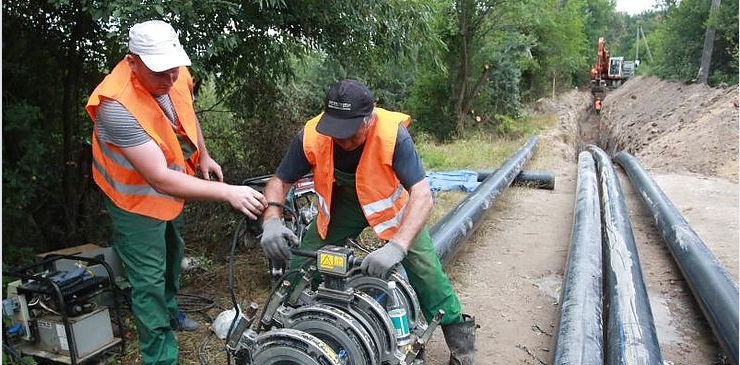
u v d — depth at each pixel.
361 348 2.18
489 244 5.95
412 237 2.34
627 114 23.64
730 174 10.22
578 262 4.17
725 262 5.41
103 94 2.59
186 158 3.19
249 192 2.43
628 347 2.96
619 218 5.58
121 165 2.77
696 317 4.28
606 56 35.34
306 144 2.56
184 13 3.71
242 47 5.04
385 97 16.69
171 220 3.17
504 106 19.34
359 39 5.48
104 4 3.53
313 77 9.27
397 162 2.47
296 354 2.08
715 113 13.70
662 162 12.09
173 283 3.48
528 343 3.76
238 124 6.27
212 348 3.44
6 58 4.11
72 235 4.70
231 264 2.34
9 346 3.07
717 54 19.80
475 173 9.41
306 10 4.96
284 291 2.36
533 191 8.99
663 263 5.54
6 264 3.86
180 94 3.16
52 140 4.59
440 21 15.73
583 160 10.40
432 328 2.64
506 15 16.67
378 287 2.47
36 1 4.15
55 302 3.08
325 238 2.86
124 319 3.72
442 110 17.36
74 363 3.02
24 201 3.94
